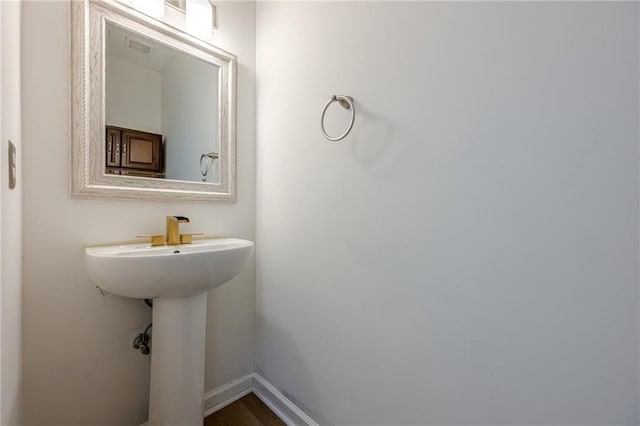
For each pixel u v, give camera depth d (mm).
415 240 844
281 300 1347
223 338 1401
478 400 729
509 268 672
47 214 912
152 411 1034
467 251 739
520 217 654
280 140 1344
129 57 1092
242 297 1465
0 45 582
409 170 853
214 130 1330
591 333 573
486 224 706
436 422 808
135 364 1121
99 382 1037
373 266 955
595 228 563
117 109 1060
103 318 1040
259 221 1479
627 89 527
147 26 1117
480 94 708
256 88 1488
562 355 607
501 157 678
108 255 846
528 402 653
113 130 1048
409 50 848
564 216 598
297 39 1242
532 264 640
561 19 593
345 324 1052
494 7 684
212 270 969
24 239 869
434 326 808
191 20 1218
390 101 897
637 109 518
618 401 549
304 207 1216
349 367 1039
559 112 598
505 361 684
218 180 1346
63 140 937
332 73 1084
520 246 655
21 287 852
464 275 747
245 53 1444
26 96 864
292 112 1273
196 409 1073
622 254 538
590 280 572
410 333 862
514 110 657
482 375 721
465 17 732
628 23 523
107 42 1033
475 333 730
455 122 753
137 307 1119
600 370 566
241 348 1467
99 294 1028
